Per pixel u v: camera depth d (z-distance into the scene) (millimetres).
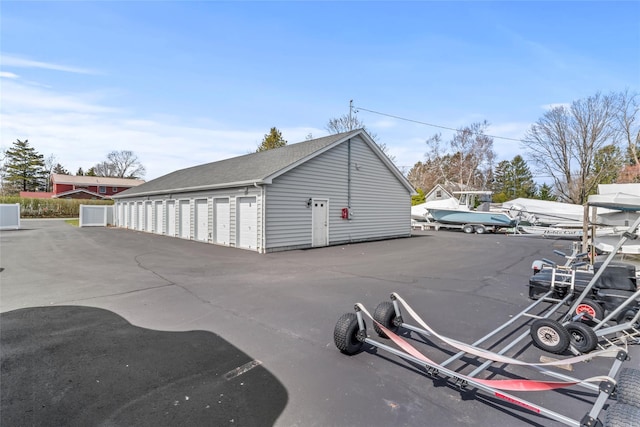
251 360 3318
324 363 3262
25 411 2432
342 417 2377
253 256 10578
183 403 2551
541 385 2287
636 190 10828
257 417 2371
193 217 15531
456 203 23281
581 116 25406
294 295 5820
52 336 3926
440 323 4469
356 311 3555
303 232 12695
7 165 52750
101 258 9984
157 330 4133
